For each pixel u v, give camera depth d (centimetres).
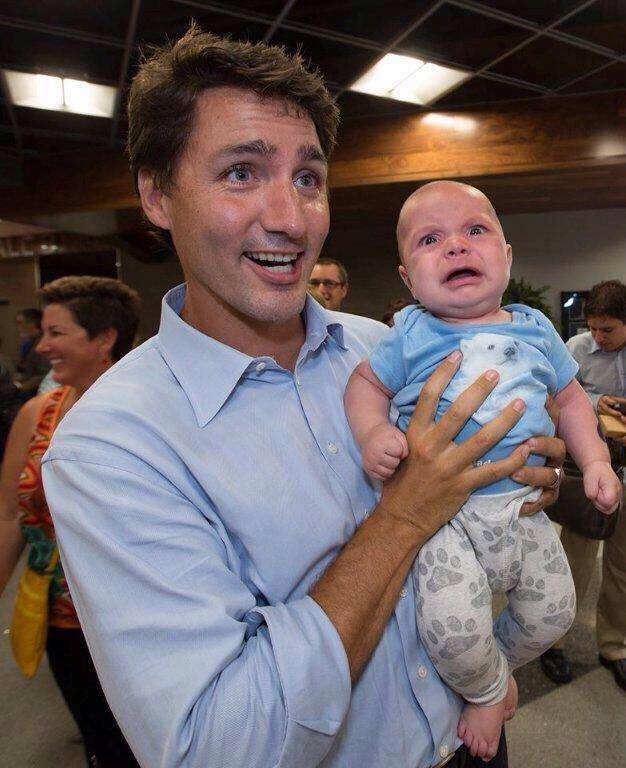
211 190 82
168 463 78
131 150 94
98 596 70
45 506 148
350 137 503
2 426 354
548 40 374
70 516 73
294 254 86
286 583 82
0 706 240
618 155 470
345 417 101
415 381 99
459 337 98
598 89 456
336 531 86
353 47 374
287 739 65
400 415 101
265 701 65
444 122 490
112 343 176
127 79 395
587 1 329
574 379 111
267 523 81
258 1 317
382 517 85
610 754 205
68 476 75
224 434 85
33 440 150
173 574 70
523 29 359
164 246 105
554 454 95
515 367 94
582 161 476
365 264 847
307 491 86
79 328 171
